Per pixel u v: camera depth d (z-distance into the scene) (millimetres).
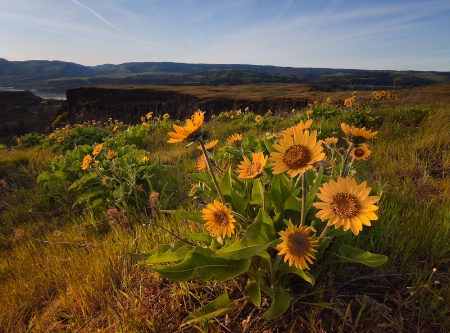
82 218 4398
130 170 4562
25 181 6703
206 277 1806
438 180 3879
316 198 2096
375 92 9391
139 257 2199
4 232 4680
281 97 44406
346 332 1709
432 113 6723
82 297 2389
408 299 1877
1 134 87312
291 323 1812
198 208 3576
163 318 2027
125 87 103688
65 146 9312
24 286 2871
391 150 4953
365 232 2475
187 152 6805
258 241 1787
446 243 2240
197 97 66750
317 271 2072
